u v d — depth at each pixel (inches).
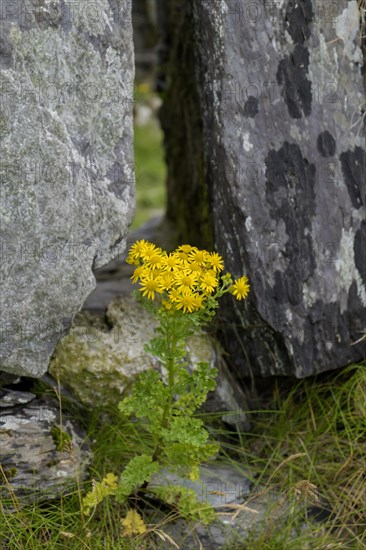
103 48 81.9
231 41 88.8
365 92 94.8
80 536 80.4
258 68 89.7
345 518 86.1
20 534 79.2
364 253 96.3
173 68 129.2
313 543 81.7
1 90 75.7
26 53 76.9
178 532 83.6
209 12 88.9
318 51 91.1
